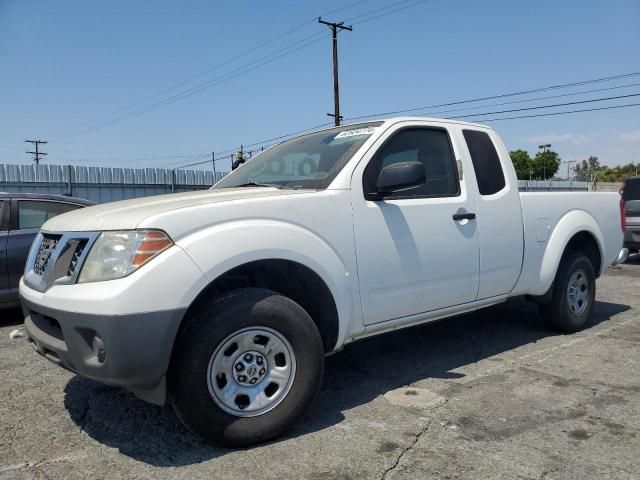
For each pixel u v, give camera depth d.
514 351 4.73
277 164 4.16
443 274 3.92
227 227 2.91
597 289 7.89
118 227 2.79
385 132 3.79
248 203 3.05
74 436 3.14
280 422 2.99
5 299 5.99
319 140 4.15
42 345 3.00
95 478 2.66
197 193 3.60
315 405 3.58
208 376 2.80
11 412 3.51
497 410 3.43
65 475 2.70
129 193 23.92
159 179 24.70
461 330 5.46
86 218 3.06
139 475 2.68
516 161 81.06
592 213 5.43
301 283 3.35
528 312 6.18
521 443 2.97
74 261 2.89
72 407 3.58
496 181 4.46
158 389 2.75
